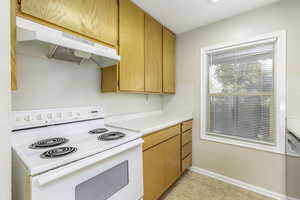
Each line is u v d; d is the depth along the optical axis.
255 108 1.77
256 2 1.60
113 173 0.98
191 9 1.73
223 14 1.84
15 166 0.81
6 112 0.59
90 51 1.05
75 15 1.07
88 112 1.44
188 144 2.18
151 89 1.88
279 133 1.59
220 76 2.03
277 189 1.61
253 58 1.77
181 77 2.41
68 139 1.10
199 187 1.85
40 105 1.16
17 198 0.78
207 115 2.17
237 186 1.87
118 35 1.43
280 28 1.56
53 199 0.68
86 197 0.82
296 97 1.50
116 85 1.45
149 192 1.38
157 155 1.50
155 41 1.95
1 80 0.57
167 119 1.94
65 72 1.32
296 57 1.49
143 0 1.57
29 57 1.10
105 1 1.30
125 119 1.94
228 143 1.95
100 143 1.00
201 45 2.17
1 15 0.57
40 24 0.90
